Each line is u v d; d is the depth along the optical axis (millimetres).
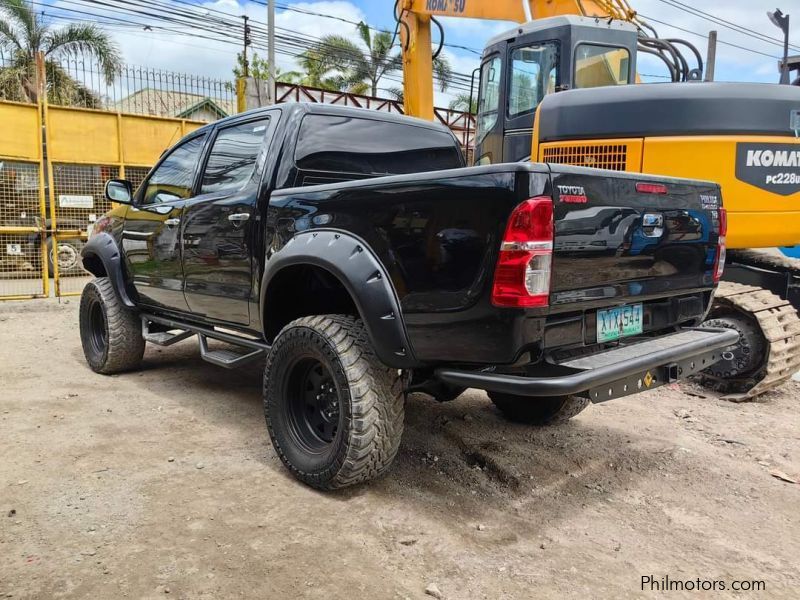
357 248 3207
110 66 18844
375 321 3090
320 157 4145
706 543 3049
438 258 2889
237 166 4289
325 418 3502
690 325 3793
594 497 3486
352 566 2736
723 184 5082
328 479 3283
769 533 3160
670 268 3406
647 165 5203
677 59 6898
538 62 6840
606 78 6824
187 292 4621
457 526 3117
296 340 3420
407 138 4746
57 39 19609
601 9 7625
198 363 6168
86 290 5770
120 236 5461
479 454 3949
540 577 2721
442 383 3381
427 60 9094
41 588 2521
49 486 3398
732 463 3982
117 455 3840
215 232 4254
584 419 4723
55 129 9859
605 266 2992
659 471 3834
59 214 10164
